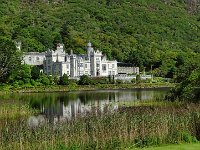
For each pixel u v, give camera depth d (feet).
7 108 220.02
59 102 304.30
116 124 132.05
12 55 506.48
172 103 228.43
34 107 259.80
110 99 320.09
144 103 252.42
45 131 126.31
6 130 128.47
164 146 115.55
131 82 628.28
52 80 554.05
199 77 241.55
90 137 121.29
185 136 122.72
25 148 114.11
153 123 129.59
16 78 513.86
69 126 132.26
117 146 115.55
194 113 140.87
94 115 157.99
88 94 407.85
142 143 119.34
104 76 649.61
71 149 111.96
